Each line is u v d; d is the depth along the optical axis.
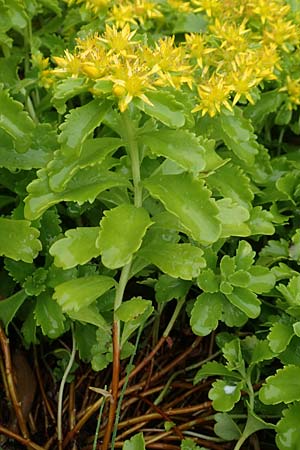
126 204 0.44
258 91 0.52
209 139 0.51
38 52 0.54
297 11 0.57
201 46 0.51
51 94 0.53
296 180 0.52
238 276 0.47
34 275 0.48
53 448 0.49
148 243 0.46
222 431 0.47
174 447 0.48
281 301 0.48
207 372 0.46
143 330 0.52
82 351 0.49
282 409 0.47
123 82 0.41
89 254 0.43
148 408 0.50
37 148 0.49
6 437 0.49
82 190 0.44
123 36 0.44
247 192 0.49
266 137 0.59
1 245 0.46
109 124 0.45
